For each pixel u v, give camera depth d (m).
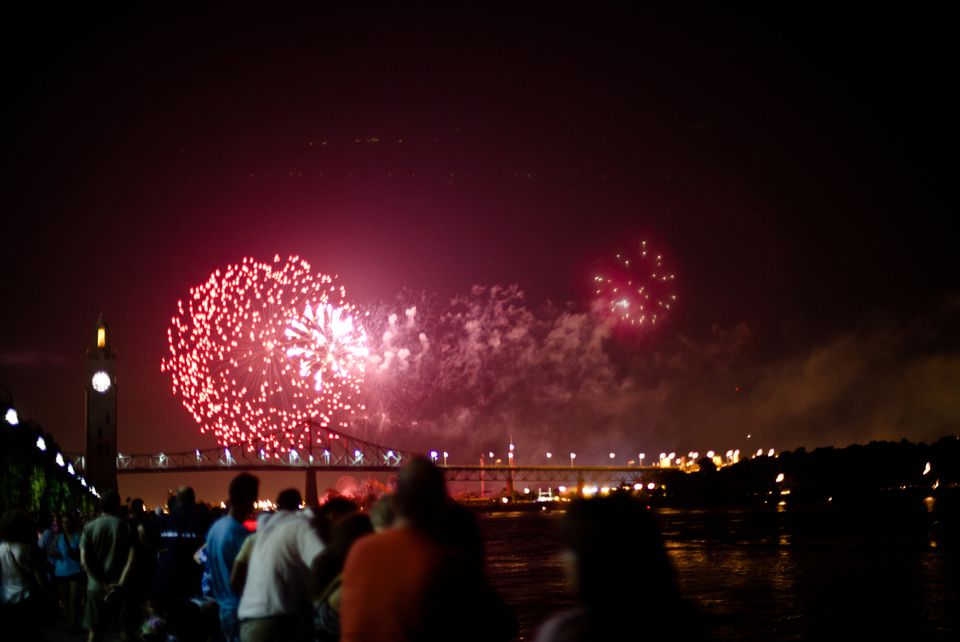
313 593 9.45
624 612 5.08
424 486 6.58
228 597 11.76
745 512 188.25
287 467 198.75
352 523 9.42
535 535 101.94
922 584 38.94
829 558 54.38
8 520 14.79
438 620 6.11
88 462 95.56
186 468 187.62
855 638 25.19
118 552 16.00
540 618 29.05
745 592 37.31
